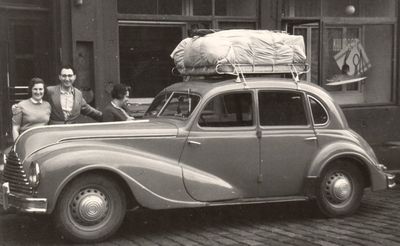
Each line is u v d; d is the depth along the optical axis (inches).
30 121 272.2
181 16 428.1
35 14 393.1
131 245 223.5
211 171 247.1
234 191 248.5
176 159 242.1
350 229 244.1
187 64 276.5
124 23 412.2
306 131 262.5
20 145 231.6
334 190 264.5
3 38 384.5
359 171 270.5
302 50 271.3
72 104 287.1
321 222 258.8
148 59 421.7
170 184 235.3
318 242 222.7
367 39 498.3
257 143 253.6
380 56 503.8
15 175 228.7
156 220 265.9
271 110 258.8
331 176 266.2
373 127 497.0
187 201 238.5
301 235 235.1
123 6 411.5
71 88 288.0
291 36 270.1
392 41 505.4
